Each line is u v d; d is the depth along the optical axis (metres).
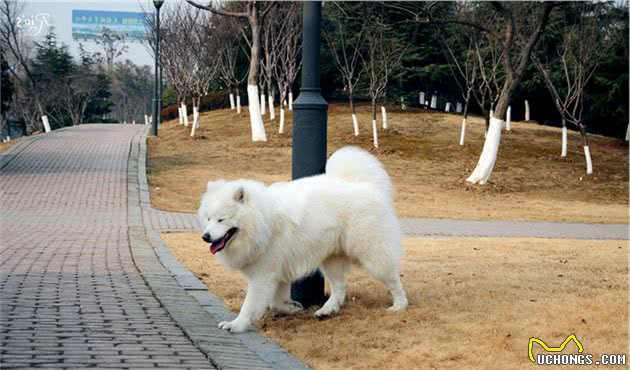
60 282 8.12
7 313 6.40
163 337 5.85
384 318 6.85
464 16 32.59
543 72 29.44
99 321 6.27
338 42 40.31
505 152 30.48
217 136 35.06
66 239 12.41
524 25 30.14
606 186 25.47
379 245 7.01
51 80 62.91
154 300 7.38
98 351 5.27
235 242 6.43
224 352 5.51
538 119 46.06
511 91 23.97
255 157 28.48
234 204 6.37
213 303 7.42
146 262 9.98
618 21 34.38
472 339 6.09
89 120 73.06
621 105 34.66
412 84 45.72
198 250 11.45
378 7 33.88
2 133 61.56
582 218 19.14
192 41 41.84
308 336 6.34
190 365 5.05
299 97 7.70
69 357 5.07
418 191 23.20
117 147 30.95
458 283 8.53
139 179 22.56
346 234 6.99
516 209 20.62
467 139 32.84
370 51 34.19
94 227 14.43
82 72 68.75
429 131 34.56
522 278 8.85
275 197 6.76
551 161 29.17
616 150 32.19
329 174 7.37
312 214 6.81
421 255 11.13
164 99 65.88
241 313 6.53
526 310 7.05
